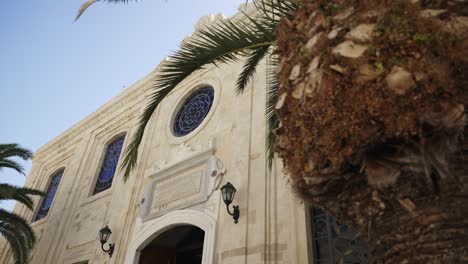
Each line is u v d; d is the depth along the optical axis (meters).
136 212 9.90
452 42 1.79
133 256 8.74
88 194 13.09
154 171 10.20
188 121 11.04
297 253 5.82
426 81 1.73
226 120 9.27
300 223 6.14
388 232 1.95
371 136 1.85
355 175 2.16
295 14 2.78
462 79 1.81
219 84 10.54
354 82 1.85
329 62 1.96
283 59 2.63
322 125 2.00
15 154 13.36
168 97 12.59
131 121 13.93
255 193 7.08
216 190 7.89
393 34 1.83
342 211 2.33
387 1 1.93
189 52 4.78
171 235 9.45
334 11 2.17
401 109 1.75
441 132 1.80
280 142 2.53
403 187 1.91
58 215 13.52
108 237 9.65
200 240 9.66
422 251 1.77
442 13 1.87
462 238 1.72
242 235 6.64
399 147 1.87
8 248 16.09
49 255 12.21
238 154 8.08
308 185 2.28
